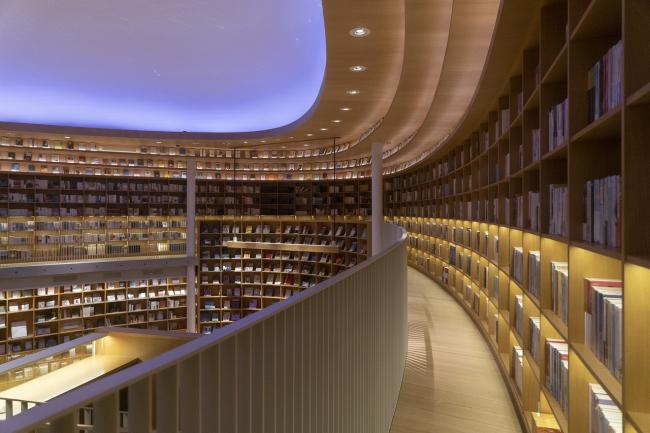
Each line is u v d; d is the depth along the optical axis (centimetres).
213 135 1190
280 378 148
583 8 211
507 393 379
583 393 213
